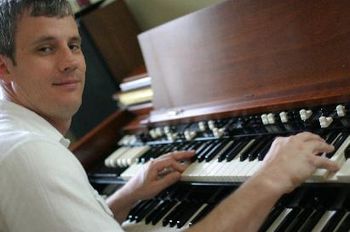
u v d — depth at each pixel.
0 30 0.97
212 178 1.12
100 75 1.99
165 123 1.53
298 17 1.15
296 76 1.17
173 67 1.50
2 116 0.96
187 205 1.22
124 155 1.56
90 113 2.00
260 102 1.23
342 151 0.92
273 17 1.20
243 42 1.28
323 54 1.11
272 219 0.97
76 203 0.79
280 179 0.85
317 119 1.07
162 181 1.23
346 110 1.02
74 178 0.82
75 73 1.02
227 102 1.33
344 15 1.07
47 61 0.98
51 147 0.83
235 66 1.31
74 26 1.03
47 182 0.78
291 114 1.13
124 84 1.80
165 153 1.40
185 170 1.23
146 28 2.09
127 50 2.04
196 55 1.42
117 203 1.27
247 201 0.84
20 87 0.99
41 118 0.99
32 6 0.95
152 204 1.31
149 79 1.68
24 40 0.96
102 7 2.00
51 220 0.77
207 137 1.36
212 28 1.36
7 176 0.79
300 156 0.87
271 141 1.14
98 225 0.79
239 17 1.28
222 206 0.87
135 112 1.80
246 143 1.19
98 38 1.96
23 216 0.78
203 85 1.42
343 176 0.84
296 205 0.97
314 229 0.88
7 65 0.99
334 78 1.09
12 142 0.82
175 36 1.47
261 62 1.25
